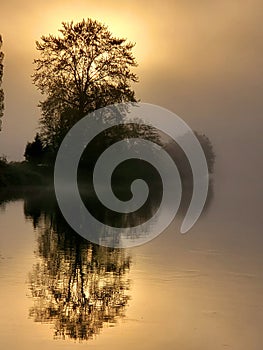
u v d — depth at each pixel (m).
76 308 11.77
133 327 10.55
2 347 9.34
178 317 11.23
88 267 16.41
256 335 10.17
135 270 16.14
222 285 14.19
